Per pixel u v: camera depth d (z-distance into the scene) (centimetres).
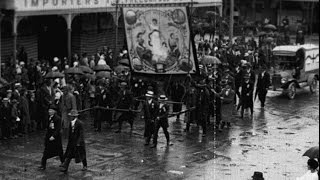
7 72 3234
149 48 3194
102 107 2728
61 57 4309
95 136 2642
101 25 4506
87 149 2419
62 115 2608
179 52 3162
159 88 3488
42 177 2053
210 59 3603
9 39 3809
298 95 3847
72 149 2108
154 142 2483
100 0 3909
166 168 2205
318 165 1661
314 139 2695
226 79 3241
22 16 3484
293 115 3222
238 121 3044
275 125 2970
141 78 3231
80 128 2106
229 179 2100
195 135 2722
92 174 2103
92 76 3058
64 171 2105
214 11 5378
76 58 3784
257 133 2794
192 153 2419
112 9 3981
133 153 2389
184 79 3183
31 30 4034
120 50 4103
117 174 2112
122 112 2711
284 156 2412
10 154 2319
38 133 2669
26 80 3166
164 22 3138
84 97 2995
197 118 2742
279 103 3556
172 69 3192
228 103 3052
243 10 7331
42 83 2822
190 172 2166
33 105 2677
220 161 2319
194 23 4969
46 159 2138
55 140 2127
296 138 2712
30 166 2173
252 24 6475
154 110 2483
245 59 4278
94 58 3806
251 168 2241
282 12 7200
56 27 4241
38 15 3775
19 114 2595
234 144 2581
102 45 4559
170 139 2631
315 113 3281
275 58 3888
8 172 2097
